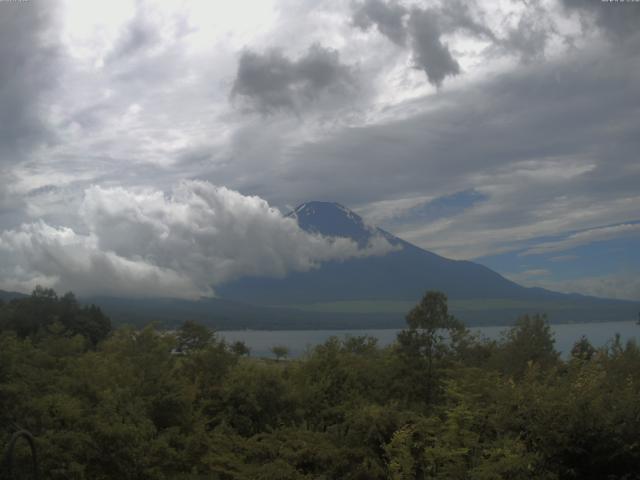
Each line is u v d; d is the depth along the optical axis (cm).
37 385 1212
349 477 1078
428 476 907
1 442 888
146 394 1322
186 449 1164
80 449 968
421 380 1477
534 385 963
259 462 1202
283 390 1544
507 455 818
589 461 851
